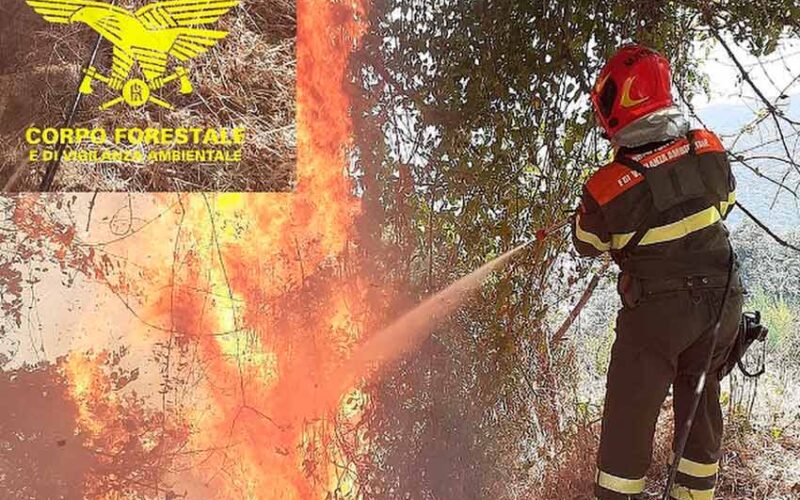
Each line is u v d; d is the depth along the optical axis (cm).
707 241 273
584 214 280
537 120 330
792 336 454
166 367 343
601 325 420
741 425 384
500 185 325
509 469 338
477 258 327
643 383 272
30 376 339
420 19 308
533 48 323
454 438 324
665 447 373
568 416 371
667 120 268
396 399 317
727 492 353
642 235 270
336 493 315
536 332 355
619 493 276
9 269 337
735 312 277
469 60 313
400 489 315
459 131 315
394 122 311
